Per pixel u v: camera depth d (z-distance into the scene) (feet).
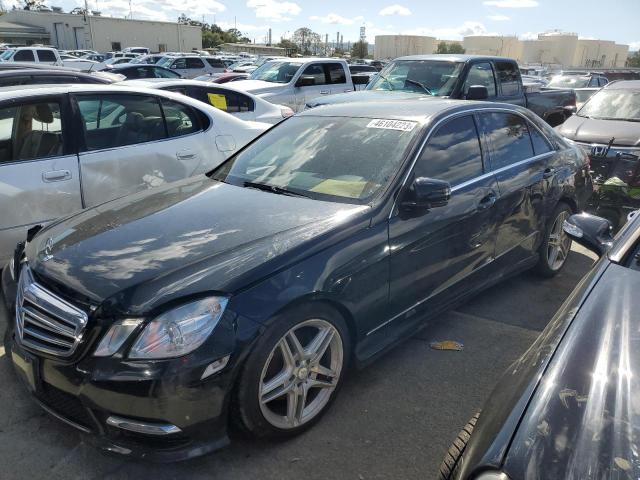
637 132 22.50
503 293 14.53
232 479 7.82
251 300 7.64
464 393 9.98
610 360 5.79
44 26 203.62
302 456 8.29
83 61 83.30
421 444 8.61
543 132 14.99
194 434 7.38
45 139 14.05
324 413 9.12
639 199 17.85
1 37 194.18
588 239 8.89
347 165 10.89
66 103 14.43
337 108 13.38
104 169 14.79
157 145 16.01
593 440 4.85
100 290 7.55
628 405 5.22
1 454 8.23
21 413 9.16
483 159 12.39
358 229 9.20
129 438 7.39
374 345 9.78
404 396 9.84
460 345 11.68
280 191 10.78
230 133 18.04
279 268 8.04
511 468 4.79
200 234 8.89
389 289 9.73
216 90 27.81
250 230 8.95
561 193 14.75
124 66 58.08
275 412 8.66
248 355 7.52
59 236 9.45
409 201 10.02
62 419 7.75
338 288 8.63
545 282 15.34
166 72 60.70
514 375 6.19
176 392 7.06
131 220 9.71
